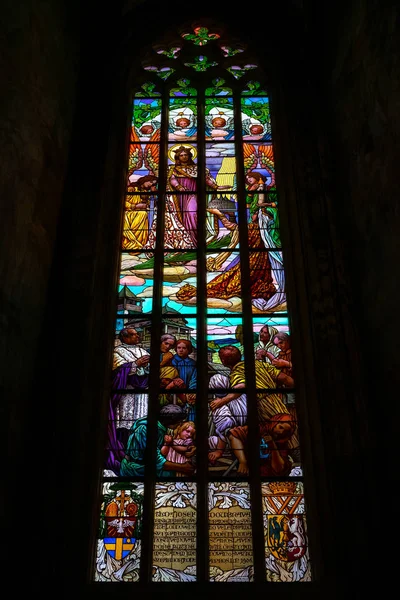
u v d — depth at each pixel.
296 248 8.52
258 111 10.42
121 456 7.37
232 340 8.19
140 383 7.85
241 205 9.34
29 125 7.58
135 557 6.74
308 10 10.37
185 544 6.83
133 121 10.38
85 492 6.85
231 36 11.16
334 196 8.67
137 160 9.91
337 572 6.28
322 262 8.15
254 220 9.20
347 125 8.55
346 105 8.62
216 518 7.00
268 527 6.93
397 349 6.54
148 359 8.02
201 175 9.69
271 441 7.44
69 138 9.08
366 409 7.07
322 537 6.57
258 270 8.72
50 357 7.37
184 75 10.94
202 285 8.62
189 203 9.42
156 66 11.05
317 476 6.94
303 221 8.54
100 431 7.35
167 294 8.55
